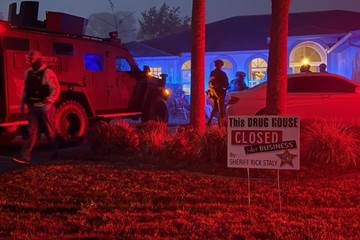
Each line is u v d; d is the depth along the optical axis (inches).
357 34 810.2
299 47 1005.2
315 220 257.4
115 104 611.2
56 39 531.2
